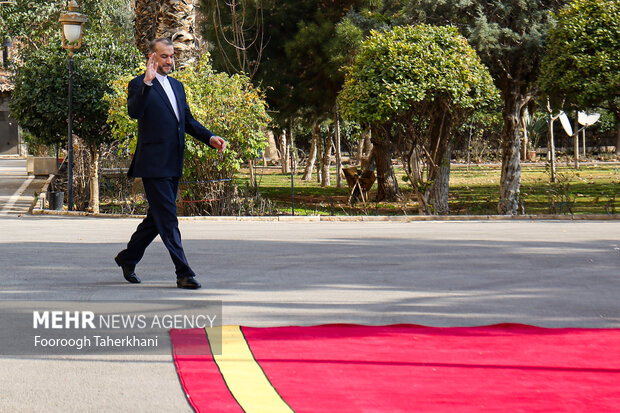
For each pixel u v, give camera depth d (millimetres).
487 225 15609
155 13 23359
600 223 16062
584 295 7598
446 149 21453
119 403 4367
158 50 7398
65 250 10875
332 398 4402
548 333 6016
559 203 19688
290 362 5129
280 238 12680
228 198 18938
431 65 19375
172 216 7695
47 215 19719
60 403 4375
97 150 23047
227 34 27938
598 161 55688
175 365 5086
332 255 10445
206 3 28297
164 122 7488
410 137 20547
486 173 46094
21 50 36812
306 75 27203
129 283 8086
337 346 5555
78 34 20406
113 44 23672
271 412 4168
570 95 22922
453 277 8633
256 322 6324
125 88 19172
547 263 9695
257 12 26703
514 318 6586
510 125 24469
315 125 37312
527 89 24422
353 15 25328
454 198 28672
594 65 21188
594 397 4449
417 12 22797
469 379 4789
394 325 6223
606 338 5863
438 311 6832
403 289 7887
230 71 27859
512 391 4551
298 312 6730
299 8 27281
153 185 7621
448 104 19812
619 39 21219
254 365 5059
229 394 4469
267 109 27688
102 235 13219
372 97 19828
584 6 21641
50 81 22203
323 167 36938
